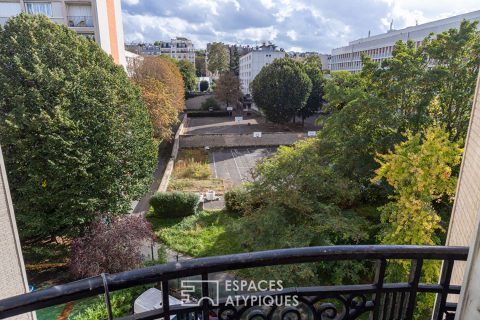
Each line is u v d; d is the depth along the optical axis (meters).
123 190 13.76
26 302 1.16
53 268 12.23
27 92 11.34
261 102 35.97
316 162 11.69
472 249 1.25
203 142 30.20
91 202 12.02
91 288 1.24
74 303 9.49
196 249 13.53
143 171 15.21
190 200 16.38
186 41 106.06
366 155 13.47
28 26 12.06
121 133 13.41
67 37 12.95
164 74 30.80
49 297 1.18
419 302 7.36
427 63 14.15
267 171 11.52
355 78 16.41
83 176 12.01
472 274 1.22
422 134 12.24
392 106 13.64
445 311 1.65
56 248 13.08
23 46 11.80
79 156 11.75
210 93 57.78
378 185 13.30
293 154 11.56
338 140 13.59
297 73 34.34
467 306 1.22
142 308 8.27
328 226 9.85
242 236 10.57
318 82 37.41
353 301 1.63
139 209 17.42
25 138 11.29
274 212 10.17
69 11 22.11
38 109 11.38
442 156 8.20
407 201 8.17
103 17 22.81
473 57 12.79
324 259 1.48
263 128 36.50
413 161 8.25
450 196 9.19
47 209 11.88
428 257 1.53
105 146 12.60
